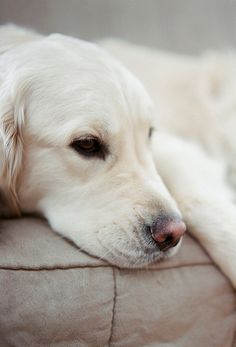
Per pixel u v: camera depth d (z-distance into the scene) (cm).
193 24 118
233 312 58
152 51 106
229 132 94
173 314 54
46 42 61
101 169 58
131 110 60
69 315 50
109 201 57
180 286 55
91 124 57
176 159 70
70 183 58
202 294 56
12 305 49
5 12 100
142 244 55
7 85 59
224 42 116
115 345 52
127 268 54
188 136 93
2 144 58
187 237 60
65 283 50
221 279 58
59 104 58
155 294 54
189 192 63
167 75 97
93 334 51
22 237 54
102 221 56
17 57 60
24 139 59
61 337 50
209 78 98
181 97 95
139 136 60
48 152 58
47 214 60
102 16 111
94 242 55
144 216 55
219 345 57
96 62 60
